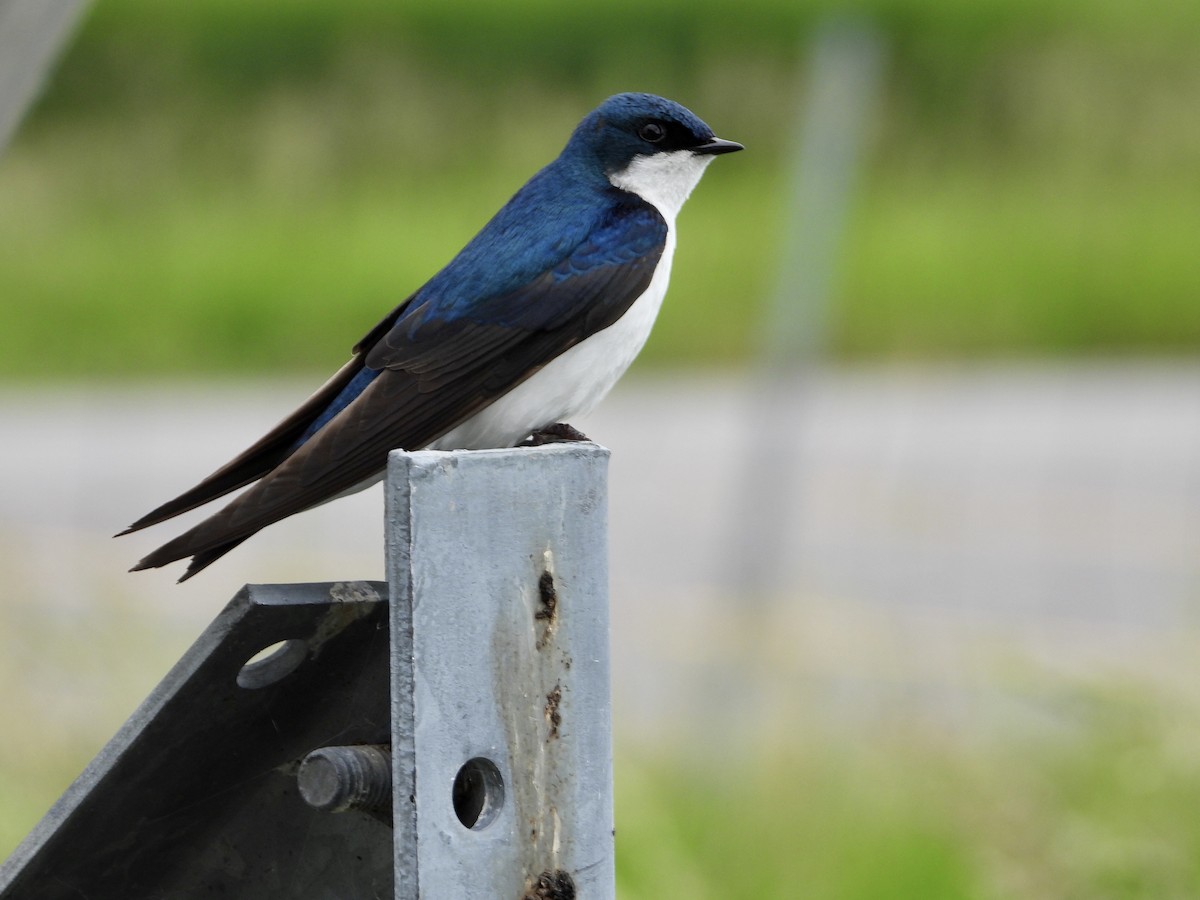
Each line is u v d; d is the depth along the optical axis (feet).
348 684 14.30
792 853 27.32
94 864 15.20
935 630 36.22
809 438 65.26
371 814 14.25
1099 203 89.92
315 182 96.89
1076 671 29.50
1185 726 27.07
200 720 14.06
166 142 100.53
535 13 107.55
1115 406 69.00
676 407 70.23
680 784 30.73
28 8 19.83
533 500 13.52
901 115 101.65
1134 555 51.13
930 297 79.30
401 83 104.32
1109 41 105.09
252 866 15.49
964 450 63.46
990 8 107.04
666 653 38.83
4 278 83.66
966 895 25.79
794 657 34.06
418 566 13.08
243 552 43.47
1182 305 78.74
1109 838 25.13
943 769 27.84
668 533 55.31
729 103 101.71
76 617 30.91
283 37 107.65
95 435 68.44
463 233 88.69
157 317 81.00
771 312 39.40
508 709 13.53
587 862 13.88
